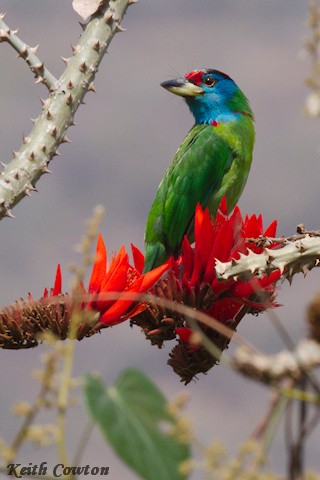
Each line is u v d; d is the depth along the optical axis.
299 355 2.41
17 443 2.40
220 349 5.11
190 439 2.30
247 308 5.13
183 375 5.14
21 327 4.86
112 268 4.94
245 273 4.75
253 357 2.43
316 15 2.68
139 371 2.54
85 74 6.14
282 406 2.38
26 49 6.04
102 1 6.29
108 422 2.45
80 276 2.77
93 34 6.23
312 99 2.66
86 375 2.50
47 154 5.98
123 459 2.42
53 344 2.44
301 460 2.34
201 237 5.16
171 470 2.42
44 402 2.41
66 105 6.07
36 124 6.03
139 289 4.89
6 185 5.84
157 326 5.14
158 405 2.50
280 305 5.14
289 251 4.79
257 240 4.87
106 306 4.89
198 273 5.14
